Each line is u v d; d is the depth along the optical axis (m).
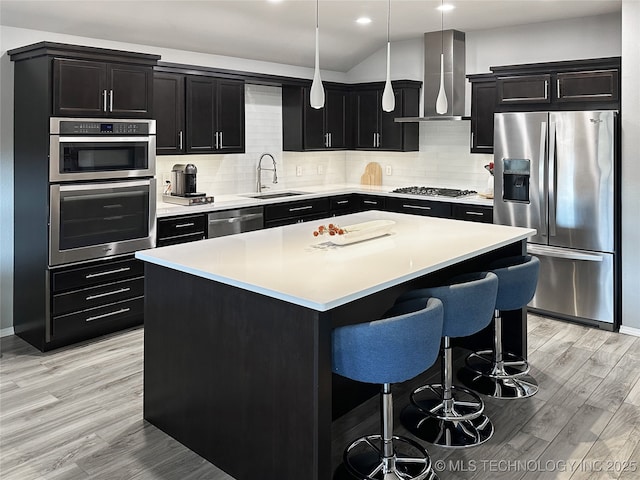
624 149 4.32
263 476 2.48
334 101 6.50
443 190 6.11
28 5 4.02
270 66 6.18
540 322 4.74
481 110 5.58
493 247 3.21
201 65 5.55
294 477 2.35
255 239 3.42
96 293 4.25
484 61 5.86
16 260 4.35
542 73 4.77
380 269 2.62
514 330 3.80
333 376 3.12
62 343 4.16
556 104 4.74
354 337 2.24
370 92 6.48
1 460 2.69
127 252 4.39
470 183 6.16
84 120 4.01
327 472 2.31
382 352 2.23
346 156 7.21
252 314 2.45
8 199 4.32
